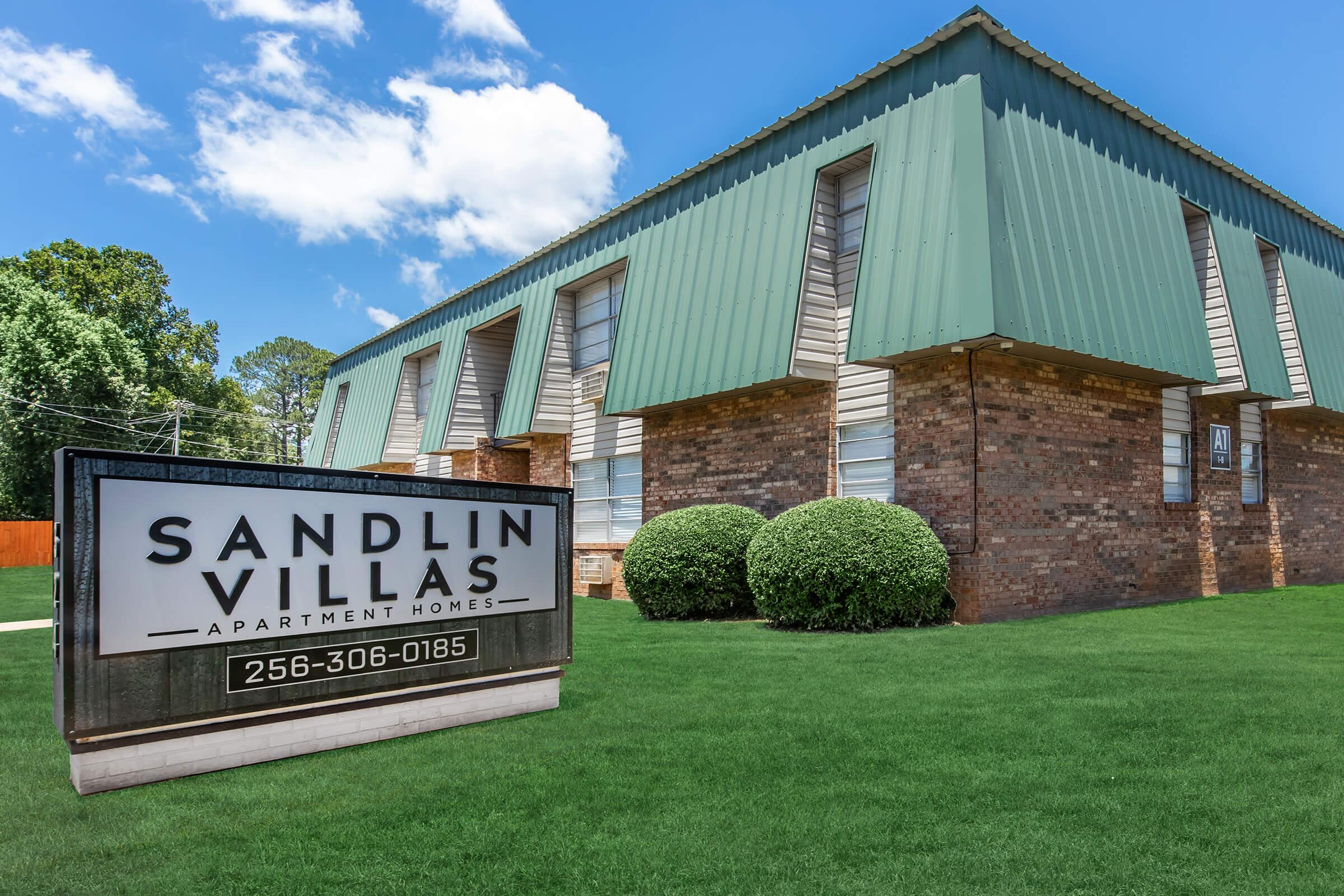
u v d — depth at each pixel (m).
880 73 12.30
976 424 10.76
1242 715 5.77
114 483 4.67
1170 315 12.59
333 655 5.45
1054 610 11.56
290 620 5.27
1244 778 4.51
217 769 4.99
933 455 11.24
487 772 4.94
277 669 5.21
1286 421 17.36
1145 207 12.97
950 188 10.76
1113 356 11.39
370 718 5.62
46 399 37.19
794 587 10.41
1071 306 10.97
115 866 3.71
